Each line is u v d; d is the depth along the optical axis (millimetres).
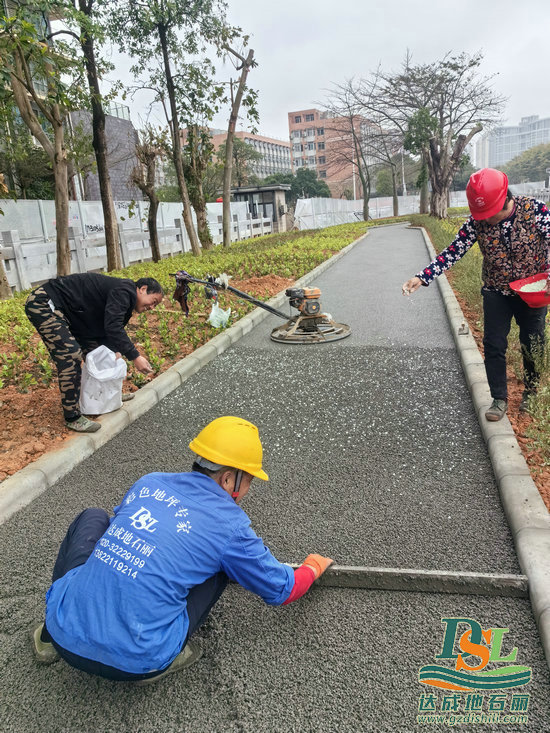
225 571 2021
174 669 2152
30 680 2176
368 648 2219
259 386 5480
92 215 17484
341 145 53031
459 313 7473
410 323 7719
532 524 2752
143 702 2047
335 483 3521
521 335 3977
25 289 11750
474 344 6012
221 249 19984
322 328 7637
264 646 2264
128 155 27406
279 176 62875
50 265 12945
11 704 2072
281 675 2121
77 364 4176
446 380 5270
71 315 4234
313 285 11672
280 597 2133
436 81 30953
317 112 99188
